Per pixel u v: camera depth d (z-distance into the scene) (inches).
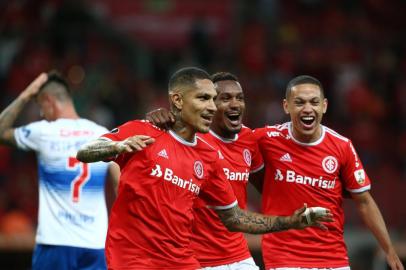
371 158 2325.3
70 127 1083.3
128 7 2829.7
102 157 784.3
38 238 1067.3
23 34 2647.6
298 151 997.8
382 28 2982.3
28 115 2175.2
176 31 2832.2
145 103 2409.0
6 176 2107.5
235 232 949.8
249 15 2807.6
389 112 2583.7
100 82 2422.5
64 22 2618.1
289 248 991.6
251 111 2383.1
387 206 2192.4
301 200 994.7
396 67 2746.1
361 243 1947.6
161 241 817.5
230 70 2566.4
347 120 2492.6
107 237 833.5
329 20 2933.1
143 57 2645.2
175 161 832.9
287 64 2659.9
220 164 874.8
